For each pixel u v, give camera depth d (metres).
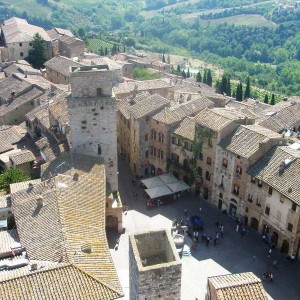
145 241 49.47
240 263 76.69
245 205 86.38
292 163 77.81
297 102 120.19
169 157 101.94
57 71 145.38
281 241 79.00
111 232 83.62
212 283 47.88
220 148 88.75
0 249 62.22
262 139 83.50
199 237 83.50
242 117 91.94
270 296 69.25
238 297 46.06
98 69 86.56
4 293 50.38
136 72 187.25
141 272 44.16
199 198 97.25
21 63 158.25
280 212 77.94
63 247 57.25
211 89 165.75
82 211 66.75
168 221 88.38
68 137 91.81
